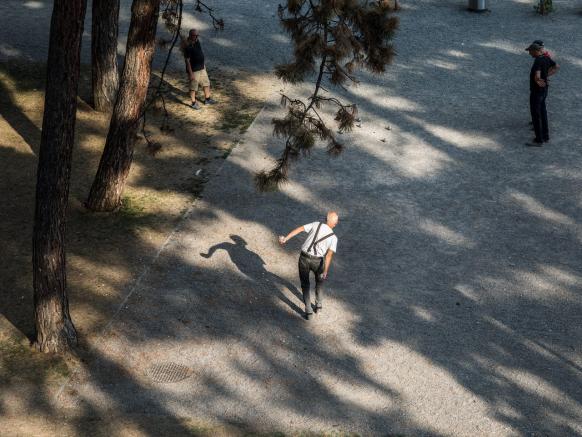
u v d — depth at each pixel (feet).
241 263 38.96
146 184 46.52
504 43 66.18
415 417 29.37
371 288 37.11
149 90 58.70
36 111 55.67
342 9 30.22
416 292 36.73
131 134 42.09
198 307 35.70
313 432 28.66
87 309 35.42
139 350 32.99
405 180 46.70
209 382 31.22
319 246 33.63
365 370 31.83
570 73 59.93
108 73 54.90
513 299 35.99
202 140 51.67
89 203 43.62
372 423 29.09
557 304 35.50
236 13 73.87
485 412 29.53
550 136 50.98
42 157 30.27
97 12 53.11
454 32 68.85
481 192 45.11
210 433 28.58
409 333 33.99
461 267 38.47
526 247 39.88
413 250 39.99
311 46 30.09
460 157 49.11
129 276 37.86
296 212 43.47
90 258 39.22
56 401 30.19
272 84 60.08
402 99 57.11
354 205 44.14
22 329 34.17
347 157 49.34
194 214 43.32
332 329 34.32
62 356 32.55
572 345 32.91
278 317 35.12
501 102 56.03
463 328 34.19
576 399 30.07
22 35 68.23
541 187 45.32
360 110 55.52
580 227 41.34
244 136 52.13
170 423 29.09
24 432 28.58
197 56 54.49
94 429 28.78
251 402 30.19
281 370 31.86
